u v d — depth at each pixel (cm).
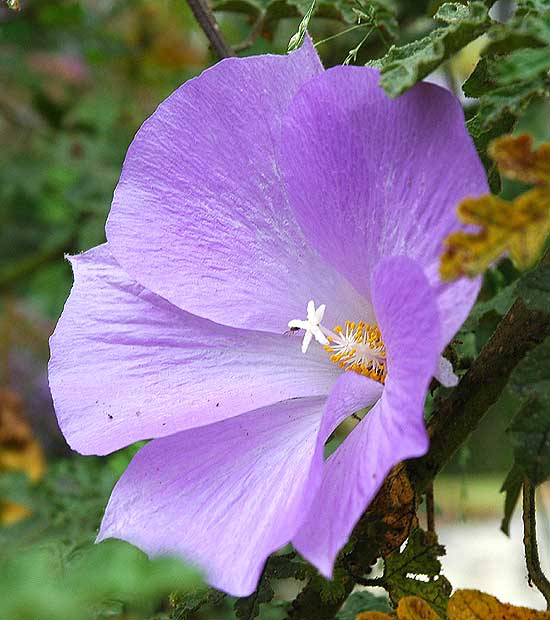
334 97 32
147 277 34
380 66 33
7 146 68
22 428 48
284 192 34
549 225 28
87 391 34
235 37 64
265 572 33
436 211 30
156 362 34
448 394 34
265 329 34
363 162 32
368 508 32
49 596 25
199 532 31
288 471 32
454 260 28
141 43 68
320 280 34
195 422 33
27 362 70
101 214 56
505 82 30
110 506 32
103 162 59
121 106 67
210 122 34
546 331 32
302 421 33
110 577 27
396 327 30
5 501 42
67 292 62
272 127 34
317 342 35
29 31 65
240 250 34
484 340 39
